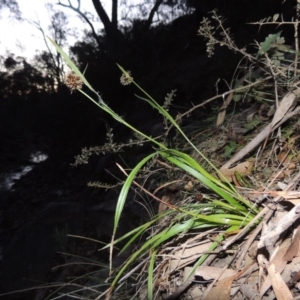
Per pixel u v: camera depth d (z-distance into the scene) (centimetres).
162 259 150
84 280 310
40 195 785
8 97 1301
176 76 690
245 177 170
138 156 460
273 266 110
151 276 125
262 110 223
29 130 1214
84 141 839
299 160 156
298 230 112
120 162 514
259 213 127
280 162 160
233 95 222
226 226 139
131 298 150
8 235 608
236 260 129
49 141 973
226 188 142
